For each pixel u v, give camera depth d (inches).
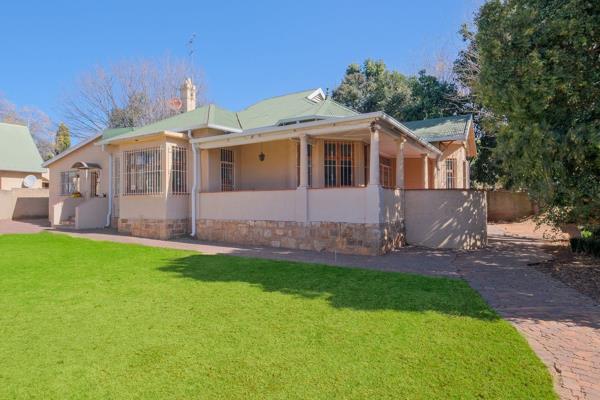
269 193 482.0
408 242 497.0
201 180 553.9
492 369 139.9
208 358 147.6
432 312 205.0
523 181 328.2
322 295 238.2
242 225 504.1
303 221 451.8
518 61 289.3
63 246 452.8
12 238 527.2
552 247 475.2
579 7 265.0
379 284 268.5
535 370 139.3
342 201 429.1
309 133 451.5
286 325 183.9
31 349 154.6
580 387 129.4
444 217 479.2
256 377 133.0
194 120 616.1
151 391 123.4
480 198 489.4
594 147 251.1
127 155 590.6
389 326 182.9
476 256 410.0
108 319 191.0
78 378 131.3
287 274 300.2
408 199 501.0
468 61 919.0
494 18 313.7
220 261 357.7
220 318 193.5
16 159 1080.8
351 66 1429.6
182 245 478.0
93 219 687.1
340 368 139.9
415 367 140.9
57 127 1743.4
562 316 204.1
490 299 237.0
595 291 257.4
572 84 267.4
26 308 207.8
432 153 665.0
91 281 273.0
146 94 1460.4
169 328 179.2
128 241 509.0
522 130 292.7
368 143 583.5
